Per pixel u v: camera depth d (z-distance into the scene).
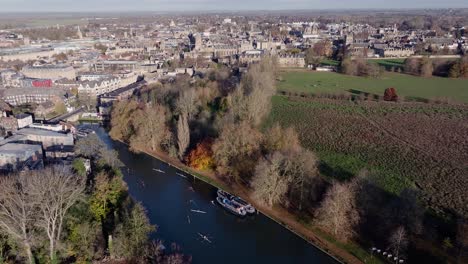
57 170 193.25
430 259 161.88
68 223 164.50
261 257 174.12
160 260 161.12
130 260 161.38
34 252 155.38
